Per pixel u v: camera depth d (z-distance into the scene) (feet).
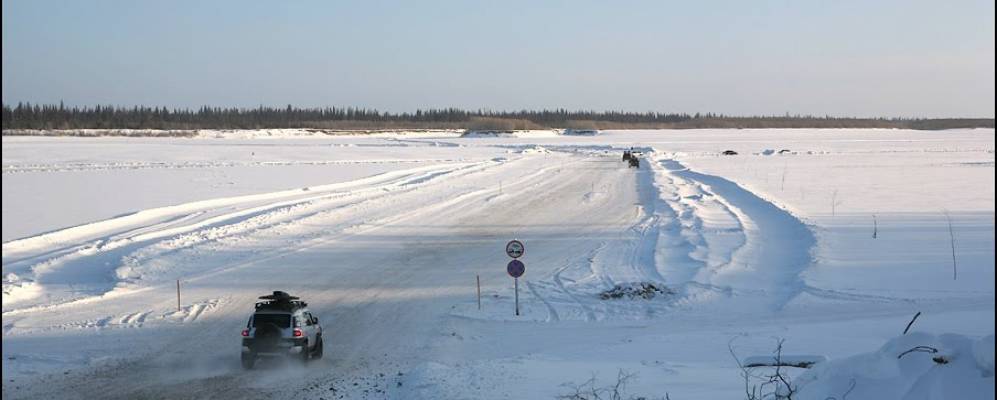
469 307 70.90
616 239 108.88
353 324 65.10
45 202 142.10
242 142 441.27
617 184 193.98
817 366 36.42
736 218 126.11
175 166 232.94
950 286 75.20
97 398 45.37
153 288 77.20
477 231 116.37
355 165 253.85
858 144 465.06
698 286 77.10
